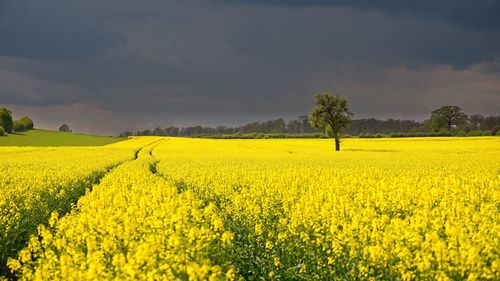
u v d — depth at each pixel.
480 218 13.09
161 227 12.27
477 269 9.31
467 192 19.00
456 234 10.66
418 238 10.66
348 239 11.56
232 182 25.38
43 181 25.58
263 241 14.04
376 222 12.69
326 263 11.93
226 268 10.41
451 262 9.70
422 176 28.25
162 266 8.52
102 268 8.80
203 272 8.12
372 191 19.89
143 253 8.88
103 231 12.09
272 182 23.72
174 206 14.97
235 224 16.17
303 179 26.52
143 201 15.89
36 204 19.58
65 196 23.47
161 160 49.56
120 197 17.06
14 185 23.39
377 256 10.40
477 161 42.41
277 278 12.10
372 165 39.12
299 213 13.96
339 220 13.49
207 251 10.28
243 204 17.02
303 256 12.45
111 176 29.09
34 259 13.85
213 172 31.36
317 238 12.44
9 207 18.22
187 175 30.70
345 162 43.66
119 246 11.12
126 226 12.00
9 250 14.98
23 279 10.09
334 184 22.03
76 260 9.92
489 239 10.77
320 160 47.59
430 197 17.83
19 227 16.80
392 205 17.02
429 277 9.66
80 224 12.20
